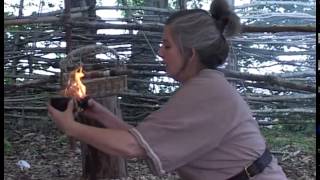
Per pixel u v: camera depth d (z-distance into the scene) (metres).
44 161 5.71
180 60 2.02
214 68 2.06
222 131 1.97
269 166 2.06
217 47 2.02
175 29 2.00
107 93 2.86
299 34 7.21
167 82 7.11
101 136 1.91
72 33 6.69
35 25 7.14
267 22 7.62
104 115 2.25
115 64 4.05
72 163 5.66
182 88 2.01
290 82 6.22
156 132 1.94
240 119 2.00
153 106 7.09
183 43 2.00
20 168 5.39
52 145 6.33
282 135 6.94
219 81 2.01
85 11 6.91
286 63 7.28
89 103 2.23
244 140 2.01
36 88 7.00
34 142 6.46
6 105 7.12
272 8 7.89
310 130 7.04
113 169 4.82
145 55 7.02
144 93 7.09
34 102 7.16
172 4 8.58
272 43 7.14
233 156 2.01
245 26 5.47
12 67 7.25
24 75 7.16
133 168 5.31
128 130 1.93
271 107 7.11
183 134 1.95
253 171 2.02
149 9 7.06
